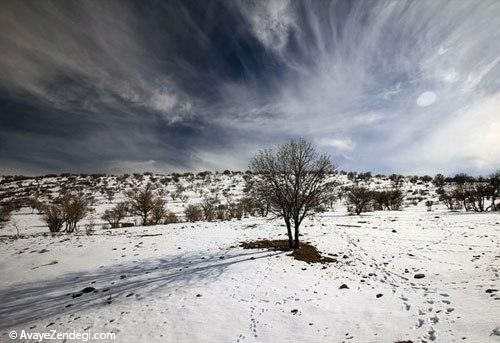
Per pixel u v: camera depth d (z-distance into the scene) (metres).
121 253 19.50
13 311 11.45
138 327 9.77
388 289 12.43
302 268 15.48
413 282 13.01
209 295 12.02
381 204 59.34
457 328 7.83
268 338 8.95
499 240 18.97
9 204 69.25
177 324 9.88
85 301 12.12
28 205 71.62
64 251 19.72
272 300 11.54
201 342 8.87
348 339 8.45
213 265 16.14
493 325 7.45
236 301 11.47
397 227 27.42
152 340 9.02
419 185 106.44
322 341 8.55
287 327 9.51
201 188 116.88
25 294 13.13
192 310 10.77
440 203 64.50
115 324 9.99
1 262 17.61
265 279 13.73
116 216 45.28
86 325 10.00
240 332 9.35
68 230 33.50
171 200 87.38
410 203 71.19
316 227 28.73
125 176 151.00
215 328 9.59
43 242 22.36
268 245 20.67
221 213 50.19
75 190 106.31
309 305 11.00
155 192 104.00
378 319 9.44
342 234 24.77
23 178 141.00
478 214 33.62
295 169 18.86
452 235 22.06
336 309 10.58
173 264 16.83
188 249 20.23
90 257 18.64
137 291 12.88
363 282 13.61
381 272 15.05
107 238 23.92
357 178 126.75
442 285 11.92
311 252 18.80
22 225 44.41
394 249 19.39
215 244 21.50
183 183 131.62
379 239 22.48
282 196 19.22
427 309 9.60
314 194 18.98
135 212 45.44
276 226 29.98
